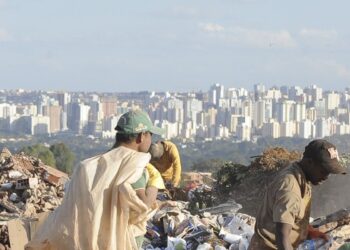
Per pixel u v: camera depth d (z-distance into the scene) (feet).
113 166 20.66
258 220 21.94
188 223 34.58
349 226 30.42
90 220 20.35
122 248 20.56
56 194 47.98
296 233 21.59
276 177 21.70
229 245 33.50
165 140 46.75
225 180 52.90
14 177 48.93
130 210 20.62
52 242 20.65
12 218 37.35
